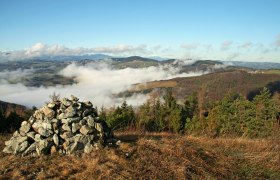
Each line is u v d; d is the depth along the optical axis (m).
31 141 12.49
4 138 15.55
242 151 15.07
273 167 13.07
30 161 11.43
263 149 15.37
